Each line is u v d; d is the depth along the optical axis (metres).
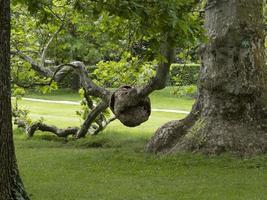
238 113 13.20
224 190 9.83
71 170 12.08
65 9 14.77
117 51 19.50
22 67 16.12
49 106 33.56
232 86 13.23
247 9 13.42
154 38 9.19
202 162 12.23
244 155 12.45
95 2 9.03
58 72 14.97
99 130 18.78
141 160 12.78
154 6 8.38
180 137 13.57
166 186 10.23
